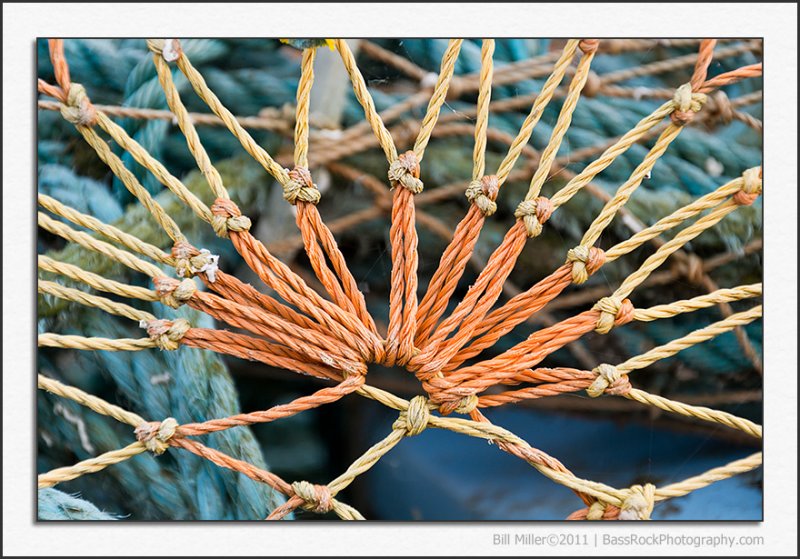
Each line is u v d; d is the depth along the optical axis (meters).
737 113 0.92
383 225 0.93
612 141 0.92
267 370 0.96
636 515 0.83
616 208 0.83
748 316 0.84
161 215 0.83
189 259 0.83
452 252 0.83
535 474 0.95
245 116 0.93
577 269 0.83
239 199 0.92
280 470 0.95
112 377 0.89
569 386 0.83
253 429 0.96
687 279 0.92
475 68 0.93
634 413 0.95
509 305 0.84
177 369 0.89
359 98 0.83
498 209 0.93
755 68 0.83
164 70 0.83
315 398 0.82
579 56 0.93
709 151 0.92
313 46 0.83
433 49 0.94
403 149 0.93
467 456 0.96
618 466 0.95
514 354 0.83
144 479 0.88
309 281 0.94
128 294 0.83
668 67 0.93
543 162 0.84
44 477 0.83
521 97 0.93
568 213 0.91
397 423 0.83
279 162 0.92
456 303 0.94
